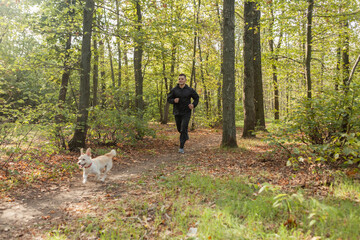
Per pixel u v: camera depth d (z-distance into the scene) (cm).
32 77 1595
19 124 614
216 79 1931
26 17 861
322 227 268
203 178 511
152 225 326
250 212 330
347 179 424
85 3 857
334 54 1309
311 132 532
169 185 487
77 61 937
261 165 605
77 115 798
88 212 388
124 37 928
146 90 2667
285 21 870
